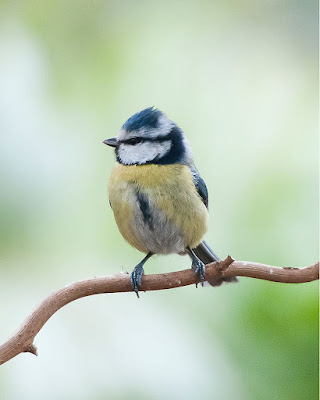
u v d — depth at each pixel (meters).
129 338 3.19
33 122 3.22
